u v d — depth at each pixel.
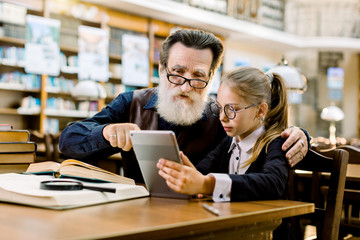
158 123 1.76
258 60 10.52
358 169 2.33
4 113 6.20
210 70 1.57
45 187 0.98
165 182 1.09
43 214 0.82
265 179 1.10
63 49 6.55
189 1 8.66
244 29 8.81
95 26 7.16
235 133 1.33
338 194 1.30
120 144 1.21
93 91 5.95
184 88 1.48
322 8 11.58
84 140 1.51
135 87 7.68
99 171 1.19
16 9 5.96
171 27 8.05
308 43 10.43
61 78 6.55
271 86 1.48
